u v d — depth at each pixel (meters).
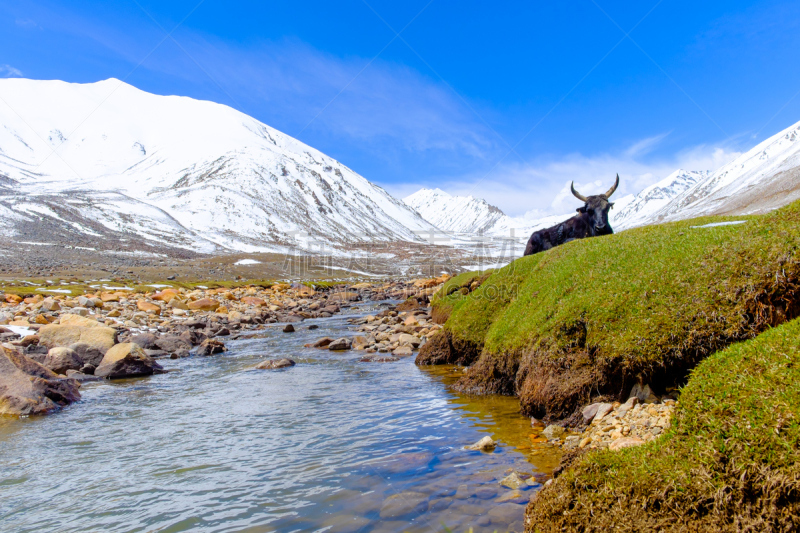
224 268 100.56
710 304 8.37
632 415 7.95
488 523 5.76
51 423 11.02
